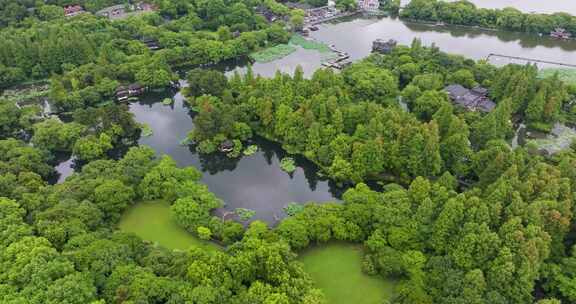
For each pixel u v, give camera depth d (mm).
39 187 171875
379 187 188500
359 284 140875
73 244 139875
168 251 145625
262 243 138250
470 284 127250
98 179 172500
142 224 166250
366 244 149625
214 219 161875
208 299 120250
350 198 162750
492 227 141625
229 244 154750
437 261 135250
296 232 149625
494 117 196625
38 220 149125
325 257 151000
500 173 164500
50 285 122375
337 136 197875
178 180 180750
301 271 135125
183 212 161125
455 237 140250
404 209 152250
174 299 120875
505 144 186875
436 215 149625
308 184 199375
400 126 191125
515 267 129500
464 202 144125
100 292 127062
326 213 157875
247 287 132625
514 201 141125
